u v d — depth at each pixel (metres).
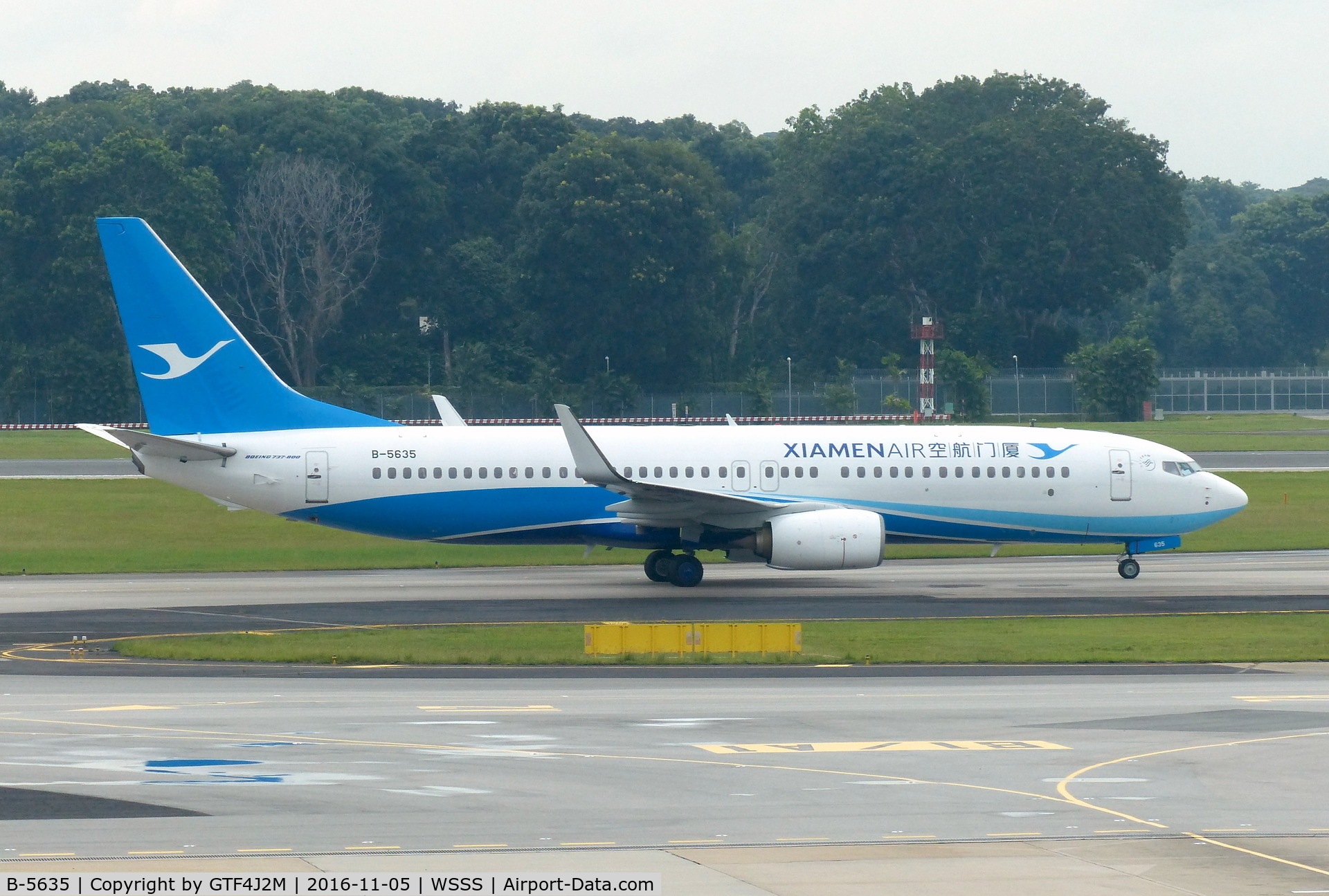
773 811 68.69
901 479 174.12
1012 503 175.50
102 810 68.06
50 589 168.12
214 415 169.50
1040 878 58.00
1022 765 78.81
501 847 62.44
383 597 160.12
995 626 137.00
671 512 165.62
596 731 88.00
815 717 92.56
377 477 168.25
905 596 162.12
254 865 59.69
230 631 132.88
